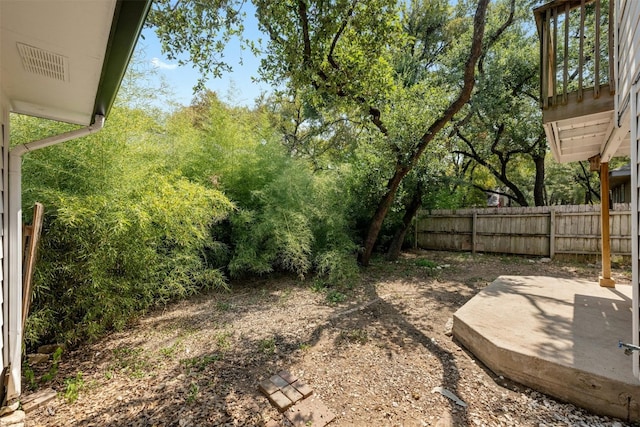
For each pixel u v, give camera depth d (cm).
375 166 572
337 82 410
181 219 331
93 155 275
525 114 863
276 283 495
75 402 195
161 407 190
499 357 220
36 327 243
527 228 713
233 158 483
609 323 260
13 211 197
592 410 181
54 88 175
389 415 183
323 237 553
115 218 268
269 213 465
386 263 657
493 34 755
